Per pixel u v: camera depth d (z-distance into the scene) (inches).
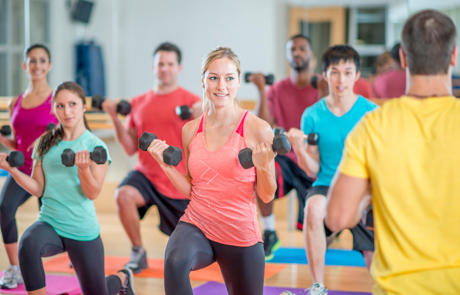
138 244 146.2
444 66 59.5
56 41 339.0
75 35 354.0
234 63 87.8
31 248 97.7
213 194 86.6
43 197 103.0
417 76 60.3
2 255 163.2
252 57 331.9
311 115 122.2
